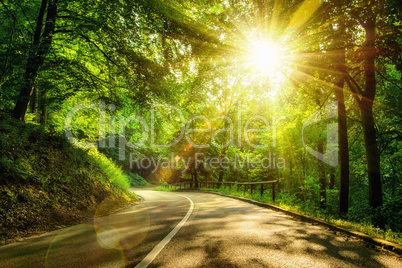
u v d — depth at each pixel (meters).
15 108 11.21
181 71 12.45
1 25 9.38
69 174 10.68
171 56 11.79
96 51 13.17
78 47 13.62
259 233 5.90
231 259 4.04
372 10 9.24
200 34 11.24
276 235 5.70
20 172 7.84
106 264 3.87
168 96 12.33
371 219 10.83
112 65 12.88
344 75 11.35
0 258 4.27
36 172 8.85
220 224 7.10
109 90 12.97
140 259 4.08
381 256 4.29
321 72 11.73
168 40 11.59
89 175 12.51
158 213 9.95
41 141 10.73
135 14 11.00
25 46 9.21
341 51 10.74
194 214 9.33
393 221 10.56
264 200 13.30
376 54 10.14
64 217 7.88
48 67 10.54
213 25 12.12
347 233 5.91
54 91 11.73
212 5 11.90
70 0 11.15
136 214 9.84
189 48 11.73
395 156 16.59
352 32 10.36
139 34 11.56
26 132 10.16
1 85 9.48
